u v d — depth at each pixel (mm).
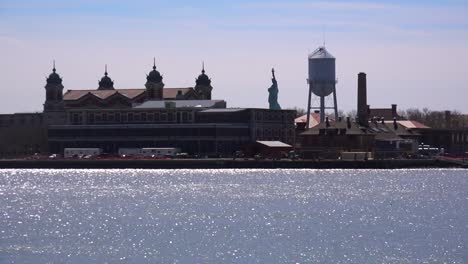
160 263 172250
